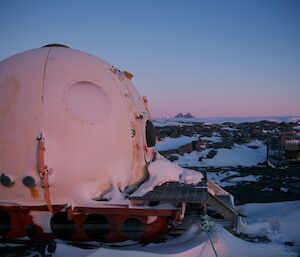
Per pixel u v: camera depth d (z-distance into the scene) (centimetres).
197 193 532
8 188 509
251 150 1933
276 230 613
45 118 504
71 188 512
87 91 534
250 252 511
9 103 516
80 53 599
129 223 529
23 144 500
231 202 638
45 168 493
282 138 1546
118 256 467
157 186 578
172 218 521
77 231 521
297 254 520
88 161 516
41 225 512
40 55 564
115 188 525
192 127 2812
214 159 1652
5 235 521
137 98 646
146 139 641
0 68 564
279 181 1187
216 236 514
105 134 530
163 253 470
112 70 612
